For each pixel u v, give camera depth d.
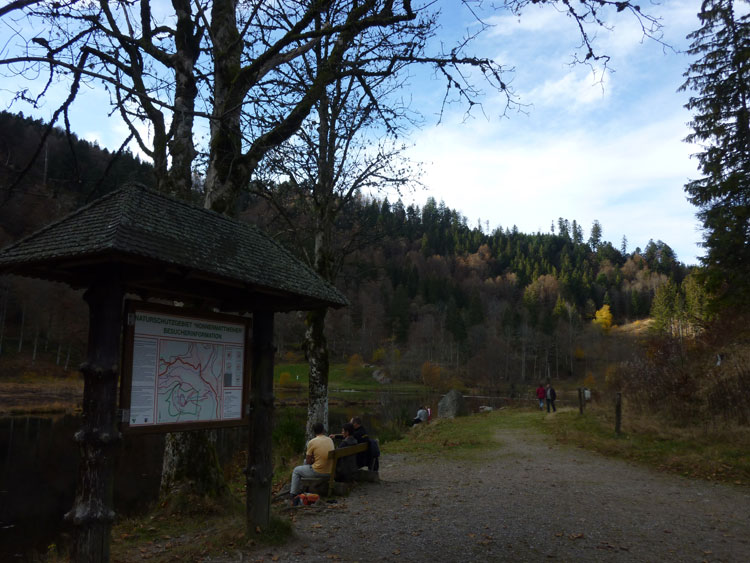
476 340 87.75
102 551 3.92
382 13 7.54
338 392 63.38
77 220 4.39
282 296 5.58
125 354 4.23
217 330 5.17
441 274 132.62
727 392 13.72
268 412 5.75
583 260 178.12
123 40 8.00
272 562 5.11
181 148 8.98
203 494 7.97
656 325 70.50
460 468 11.24
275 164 12.63
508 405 36.84
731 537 6.15
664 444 12.55
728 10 20.64
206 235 5.02
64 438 25.59
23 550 10.82
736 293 20.27
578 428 16.48
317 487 8.43
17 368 54.31
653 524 6.70
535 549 5.69
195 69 9.63
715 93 21.22
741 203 20.86
